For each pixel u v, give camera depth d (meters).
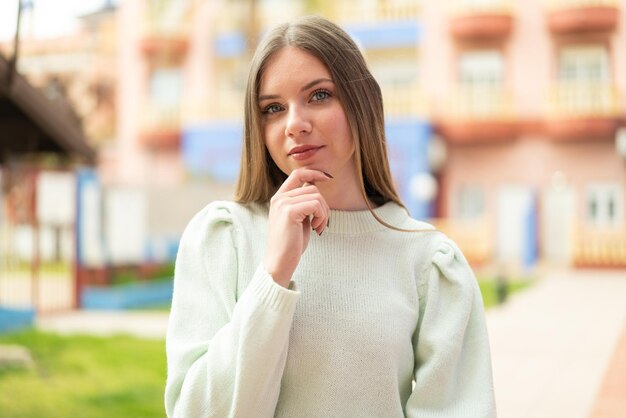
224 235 1.43
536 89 18.48
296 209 1.25
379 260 1.46
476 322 1.52
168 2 21.08
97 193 11.44
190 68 20.97
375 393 1.36
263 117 1.41
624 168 17.91
